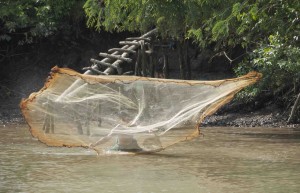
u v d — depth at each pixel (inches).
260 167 657.6
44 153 761.0
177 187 552.1
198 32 816.3
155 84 756.6
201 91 744.3
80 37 1439.5
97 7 917.2
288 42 887.7
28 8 1309.1
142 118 767.1
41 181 579.5
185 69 1212.5
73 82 729.6
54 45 1454.2
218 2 787.4
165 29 970.7
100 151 764.0
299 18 751.7
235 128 1067.3
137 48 1133.1
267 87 1119.0
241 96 1060.5
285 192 528.4
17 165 670.5
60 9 1316.4
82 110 753.0
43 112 733.9
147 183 570.3
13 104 1326.3
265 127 1080.8
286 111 1143.0
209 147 820.6
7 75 1411.2
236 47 1338.6
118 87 759.1
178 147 822.5
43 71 1422.2
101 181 579.5
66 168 653.9
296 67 929.5
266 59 940.6
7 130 1024.2
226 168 652.7
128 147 772.0
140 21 933.2
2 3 1275.8
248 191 533.6
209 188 546.9
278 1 746.2
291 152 772.6
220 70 1370.6
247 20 722.8
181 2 842.8
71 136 751.7
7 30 1373.0
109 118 765.3
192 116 757.3
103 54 1083.9
